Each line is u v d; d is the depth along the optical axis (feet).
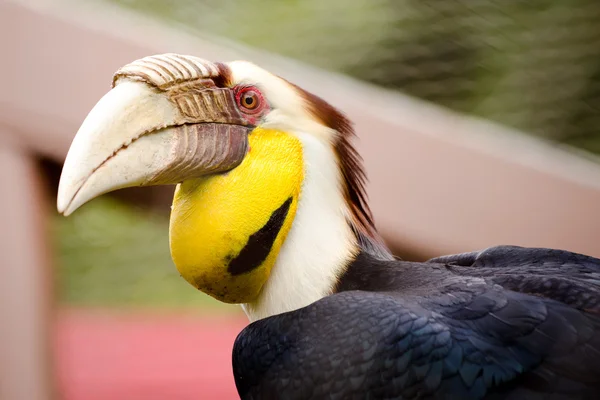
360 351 19.84
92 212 48.47
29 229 33.76
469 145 34.99
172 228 22.93
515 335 19.44
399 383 19.39
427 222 34.78
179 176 22.35
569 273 21.91
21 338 33.83
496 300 20.10
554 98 39.70
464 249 34.83
